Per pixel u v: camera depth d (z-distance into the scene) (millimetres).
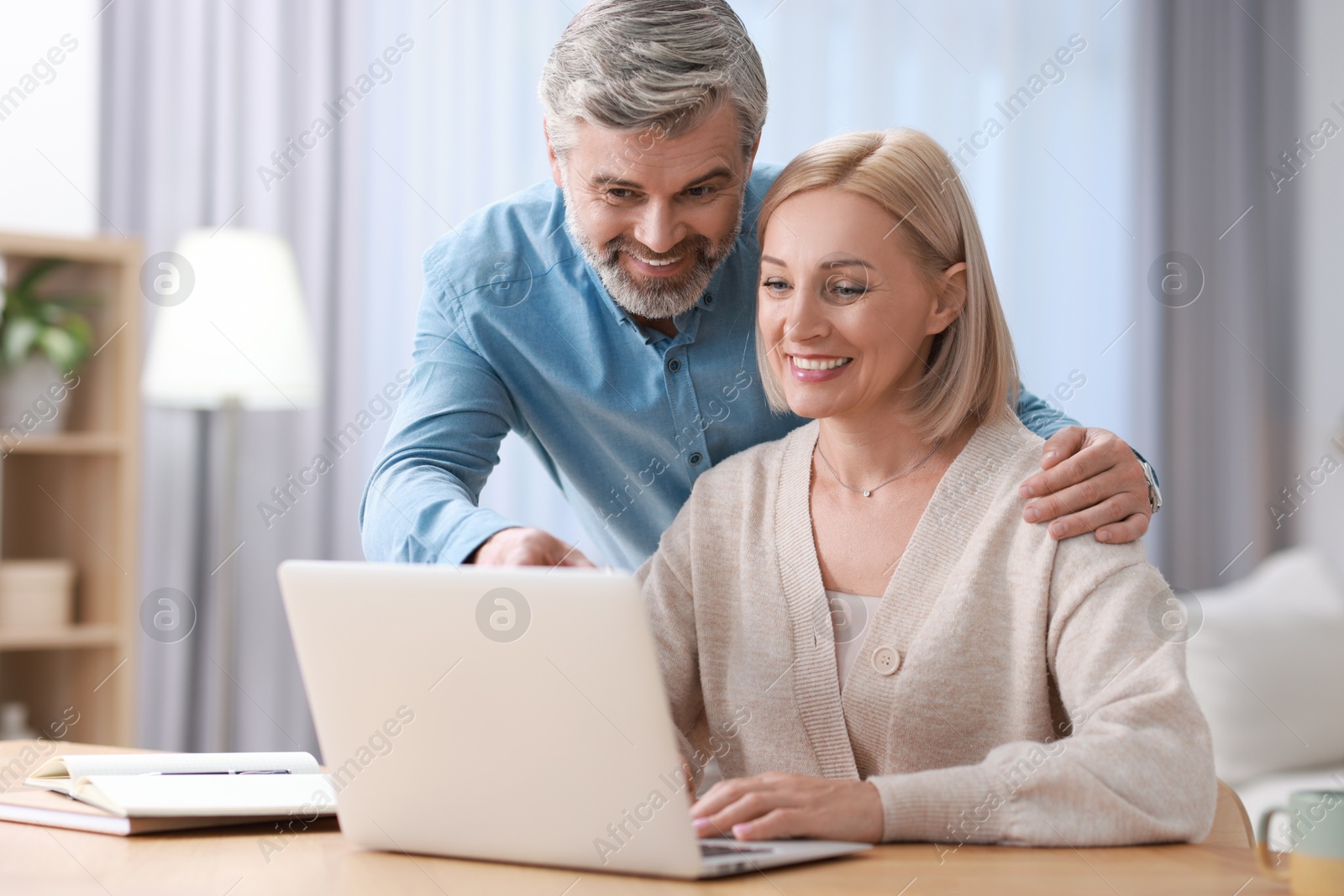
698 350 1588
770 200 1306
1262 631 2811
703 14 1332
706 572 1358
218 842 986
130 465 2932
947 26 3686
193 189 3082
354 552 3184
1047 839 968
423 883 854
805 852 908
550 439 1705
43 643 2812
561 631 868
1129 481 1194
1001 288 3748
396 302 3217
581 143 1367
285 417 3152
